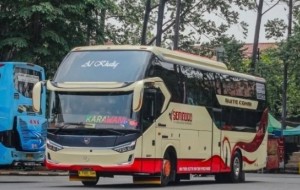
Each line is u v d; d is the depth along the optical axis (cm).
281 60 4416
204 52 4441
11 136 2373
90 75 1936
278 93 4822
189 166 2177
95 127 1883
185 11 4341
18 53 3228
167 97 2028
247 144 2627
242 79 2595
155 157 1961
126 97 1884
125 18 4341
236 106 2533
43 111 2450
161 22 3612
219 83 2408
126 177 2841
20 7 3188
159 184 2030
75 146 1895
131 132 1869
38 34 3250
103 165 1872
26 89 2445
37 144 2439
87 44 3388
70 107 1917
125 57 1958
